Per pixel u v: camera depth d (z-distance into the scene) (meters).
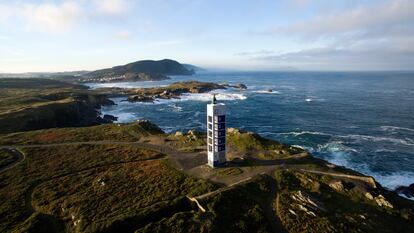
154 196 36.78
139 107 154.62
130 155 53.03
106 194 37.81
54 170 46.62
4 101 125.12
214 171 44.09
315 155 70.38
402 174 58.91
